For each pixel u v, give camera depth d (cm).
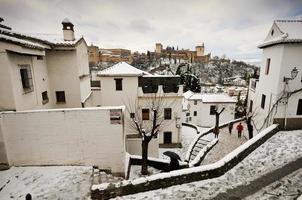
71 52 1536
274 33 1589
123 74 1914
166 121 2078
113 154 1008
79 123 968
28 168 980
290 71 1458
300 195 743
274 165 1065
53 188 834
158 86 2019
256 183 898
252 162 1129
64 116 957
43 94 1422
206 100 3067
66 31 1619
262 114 1747
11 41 927
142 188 830
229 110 3061
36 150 986
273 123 1556
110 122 972
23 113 943
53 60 1524
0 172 945
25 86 1168
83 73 1777
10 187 840
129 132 1997
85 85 1864
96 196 777
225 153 1589
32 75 1213
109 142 995
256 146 1301
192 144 1834
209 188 869
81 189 831
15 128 955
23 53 1027
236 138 1916
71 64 1552
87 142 990
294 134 1472
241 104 3566
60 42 1488
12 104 985
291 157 1134
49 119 956
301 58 1432
